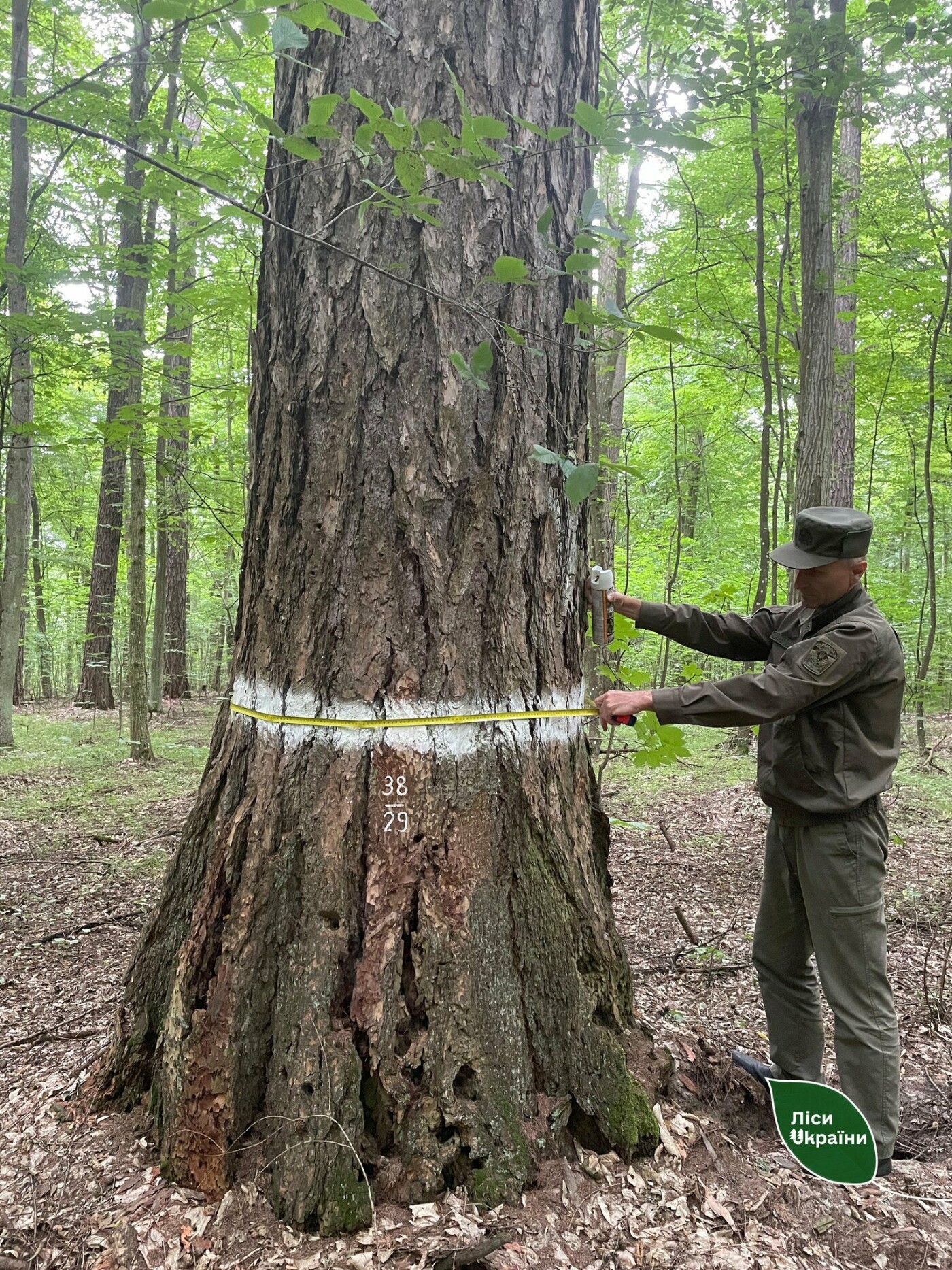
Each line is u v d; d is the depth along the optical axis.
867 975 2.15
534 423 2.03
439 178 1.89
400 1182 1.70
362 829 1.86
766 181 7.28
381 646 1.89
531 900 1.95
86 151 7.12
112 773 8.28
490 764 1.94
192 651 20.83
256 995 1.83
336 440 1.92
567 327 2.13
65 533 20.64
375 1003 1.76
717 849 5.39
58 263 6.69
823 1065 2.58
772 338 8.11
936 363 7.59
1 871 4.96
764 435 6.14
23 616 16.94
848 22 5.71
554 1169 1.80
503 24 1.96
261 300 2.15
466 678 1.91
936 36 4.58
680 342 1.43
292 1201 1.65
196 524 12.19
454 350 1.91
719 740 10.49
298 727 1.92
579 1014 1.95
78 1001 3.04
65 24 7.94
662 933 3.88
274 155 2.07
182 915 2.11
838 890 2.17
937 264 7.05
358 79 1.90
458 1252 1.57
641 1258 1.62
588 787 2.22
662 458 14.05
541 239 2.03
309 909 1.83
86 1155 1.89
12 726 11.04
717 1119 2.10
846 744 2.14
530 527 2.03
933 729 11.02
